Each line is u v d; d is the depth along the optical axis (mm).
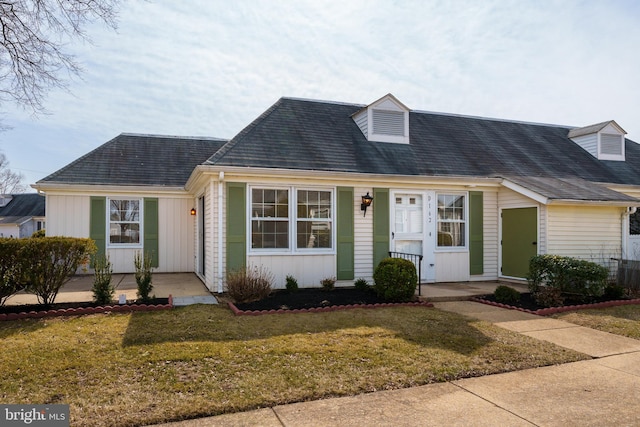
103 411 3402
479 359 4898
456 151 12398
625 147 16812
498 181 11086
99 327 5871
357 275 10023
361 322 6496
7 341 5172
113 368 4336
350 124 12320
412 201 10680
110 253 13141
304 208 9672
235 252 9047
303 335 5703
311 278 9633
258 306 7488
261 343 5293
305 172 9211
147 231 13555
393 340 5531
